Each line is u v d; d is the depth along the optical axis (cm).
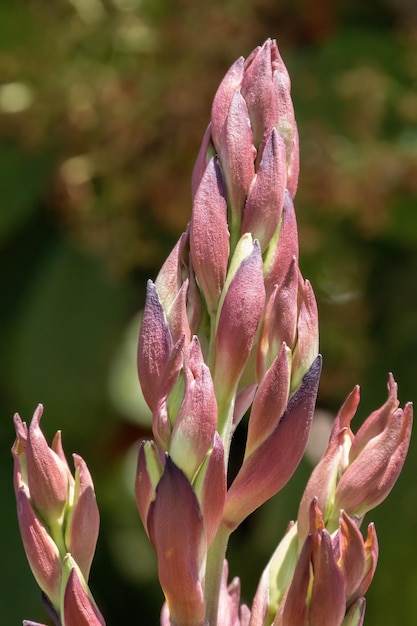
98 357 135
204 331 74
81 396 134
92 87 121
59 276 137
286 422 72
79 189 121
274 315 73
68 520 73
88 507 73
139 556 149
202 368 71
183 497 70
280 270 73
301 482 128
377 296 138
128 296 138
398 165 117
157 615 143
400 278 138
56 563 73
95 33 124
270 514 129
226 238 73
